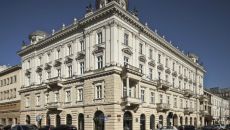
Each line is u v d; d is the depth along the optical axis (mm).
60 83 52344
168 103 60875
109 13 45031
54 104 52125
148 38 54781
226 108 130125
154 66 56500
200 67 86750
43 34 64438
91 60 47406
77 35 51438
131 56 48219
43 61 59594
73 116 49531
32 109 60531
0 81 78438
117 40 44812
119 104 43625
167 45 62188
